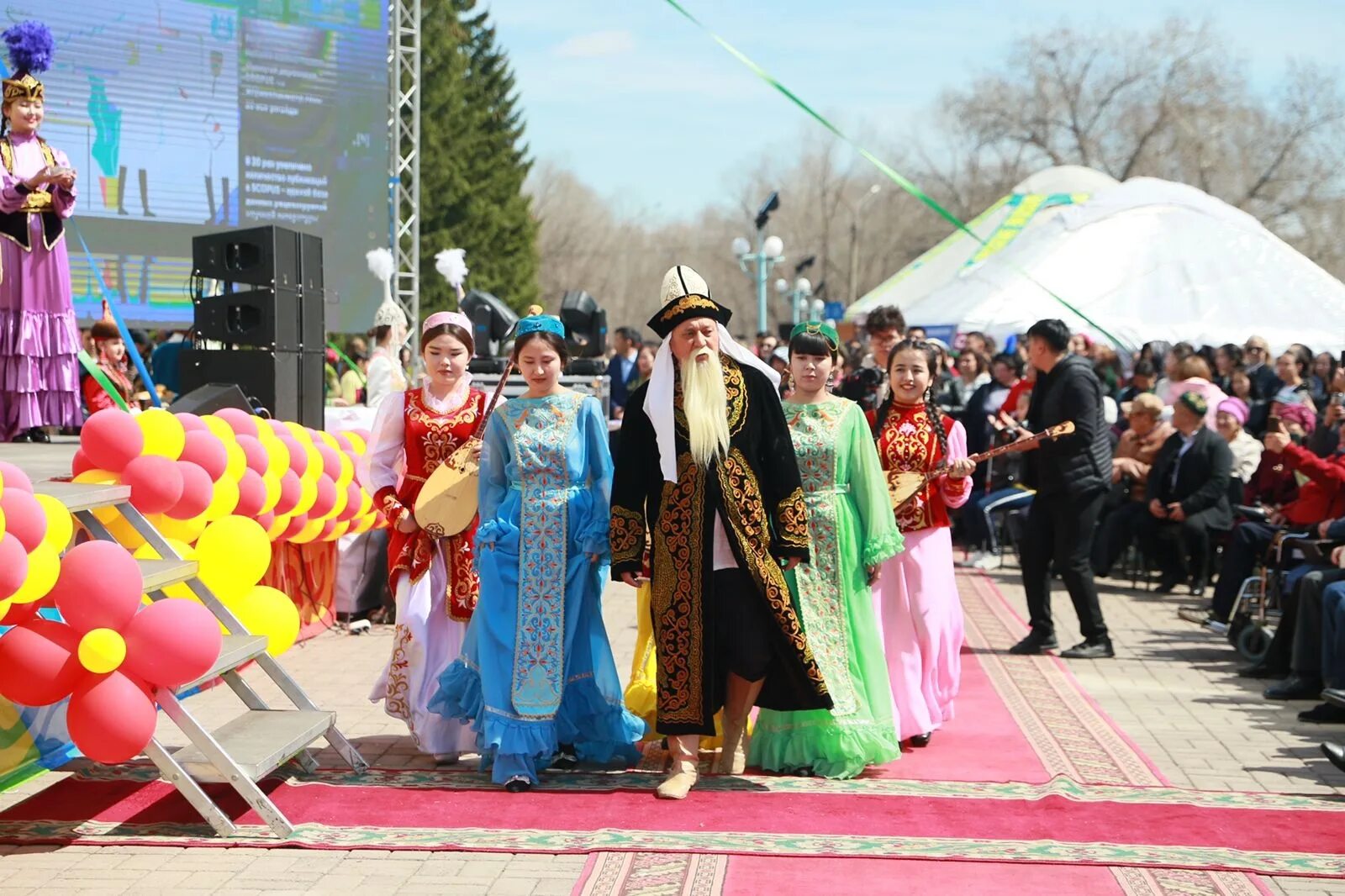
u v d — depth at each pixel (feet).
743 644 17.07
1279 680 24.75
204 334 29.35
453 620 18.45
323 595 28.25
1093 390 26.35
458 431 18.67
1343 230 146.72
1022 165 172.35
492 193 143.64
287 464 22.82
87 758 18.13
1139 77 152.76
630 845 14.92
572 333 49.34
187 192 45.75
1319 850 14.89
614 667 17.90
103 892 13.56
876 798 16.85
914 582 19.79
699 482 16.93
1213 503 34.73
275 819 15.25
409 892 13.60
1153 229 63.77
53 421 24.88
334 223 49.80
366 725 20.72
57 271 24.79
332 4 49.29
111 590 14.70
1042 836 15.30
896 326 25.73
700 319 16.87
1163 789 17.30
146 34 44.50
